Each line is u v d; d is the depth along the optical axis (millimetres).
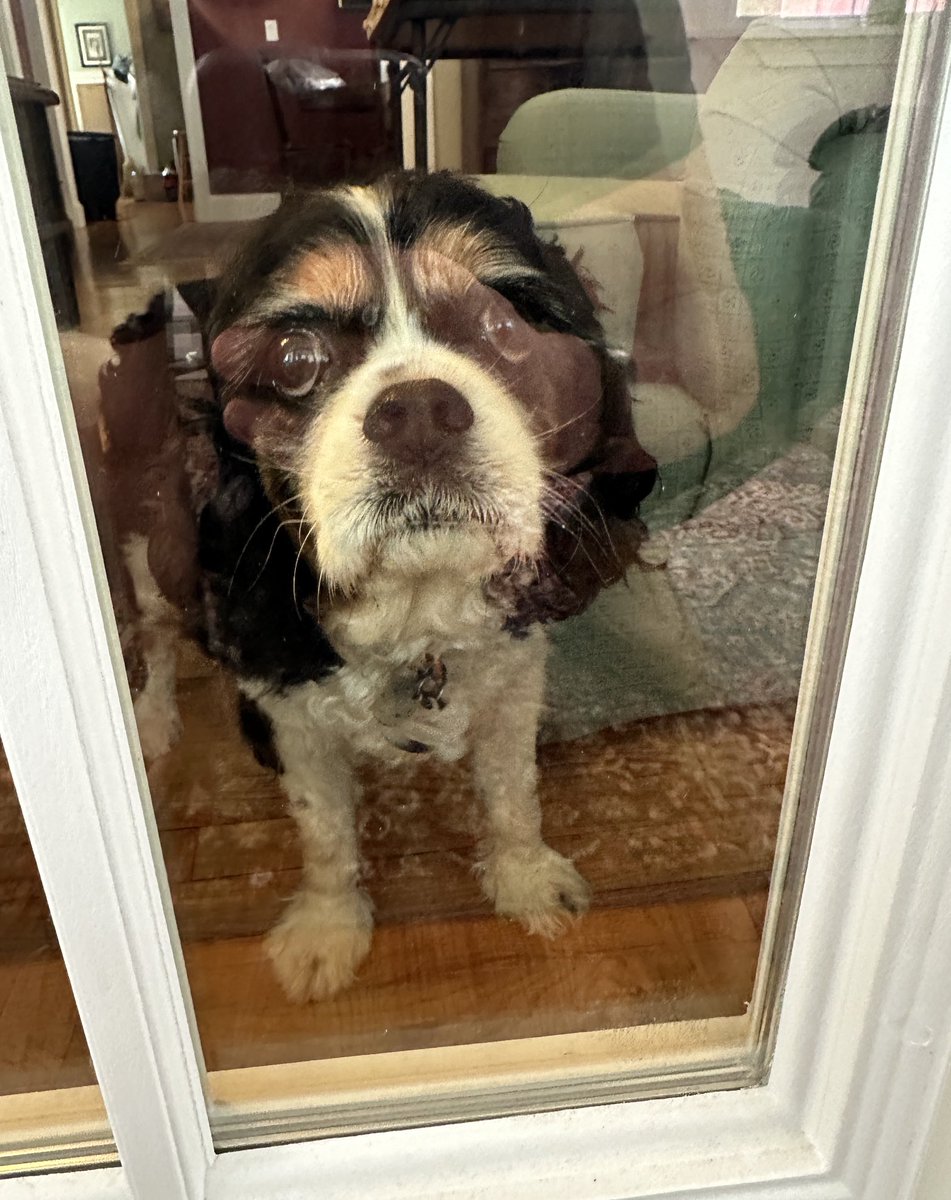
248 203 851
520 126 1016
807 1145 712
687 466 1005
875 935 631
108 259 718
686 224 961
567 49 1011
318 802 978
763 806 853
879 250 510
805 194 773
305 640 886
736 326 938
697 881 943
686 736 1046
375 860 1037
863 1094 676
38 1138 689
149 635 771
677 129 974
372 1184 691
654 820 1012
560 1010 858
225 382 789
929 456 508
